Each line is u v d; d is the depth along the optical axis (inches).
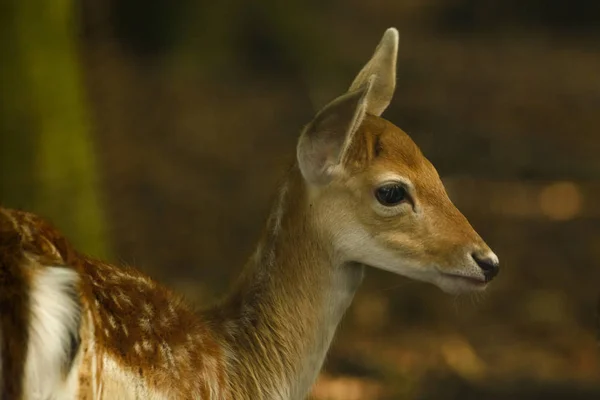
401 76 1101.7
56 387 216.5
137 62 991.6
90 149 442.6
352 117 273.6
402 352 513.0
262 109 921.5
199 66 1003.3
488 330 549.0
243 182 748.0
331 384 467.8
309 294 285.0
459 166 807.1
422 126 910.4
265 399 281.4
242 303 286.5
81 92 443.2
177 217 664.4
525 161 823.1
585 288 611.5
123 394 237.9
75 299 218.2
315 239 284.2
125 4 1007.6
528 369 505.4
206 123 869.2
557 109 1001.5
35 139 424.5
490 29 1396.4
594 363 521.3
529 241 669.3
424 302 567.8
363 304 557.9
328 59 1023.6
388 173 281.0
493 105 1006.4
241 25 1020.5
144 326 250.4
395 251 283.9
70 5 440.5
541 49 1285.7
